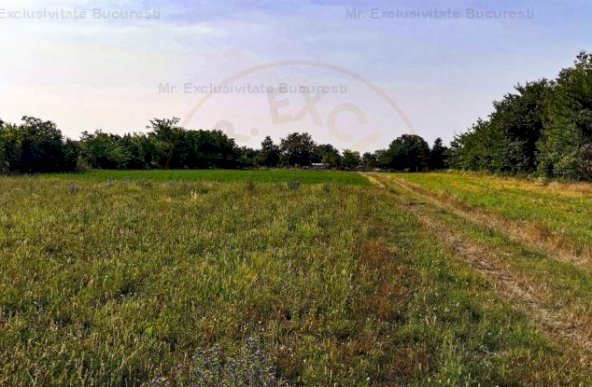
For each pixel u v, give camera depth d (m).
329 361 4.95
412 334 5.80
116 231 10.30
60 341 4.79
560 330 6.56
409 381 4.67
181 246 9.35
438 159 100.44
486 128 72.50
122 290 6.68
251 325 5.66
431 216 18.88
